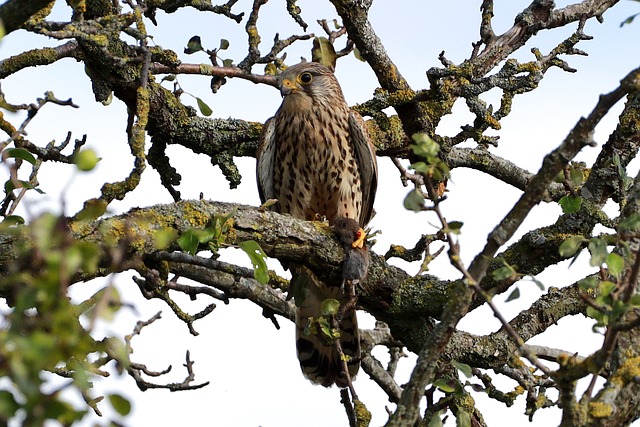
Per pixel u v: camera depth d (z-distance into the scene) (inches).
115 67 413.7
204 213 345.4
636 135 383.9
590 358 250.4
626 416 266.7
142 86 352.2
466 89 422.0
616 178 383.6
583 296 245.9
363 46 423.8
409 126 451.2
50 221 175.8
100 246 315.0
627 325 244.4
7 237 297.3
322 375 439.8
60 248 176.9
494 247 269.1
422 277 393.4
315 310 436.1
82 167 195.0
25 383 164.2
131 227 318.7
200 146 462.9
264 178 499.2
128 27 374.6
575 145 264.7
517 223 268.7
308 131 486.0
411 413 269.4
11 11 285.9
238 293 423.2
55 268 172.6
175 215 339.6
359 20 414.6
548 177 266.7
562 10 459.2
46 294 171.6
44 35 358.0
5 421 167.0
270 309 432.1
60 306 173.8
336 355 439.2
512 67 422.6
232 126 467.5
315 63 493.7
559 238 377.1
